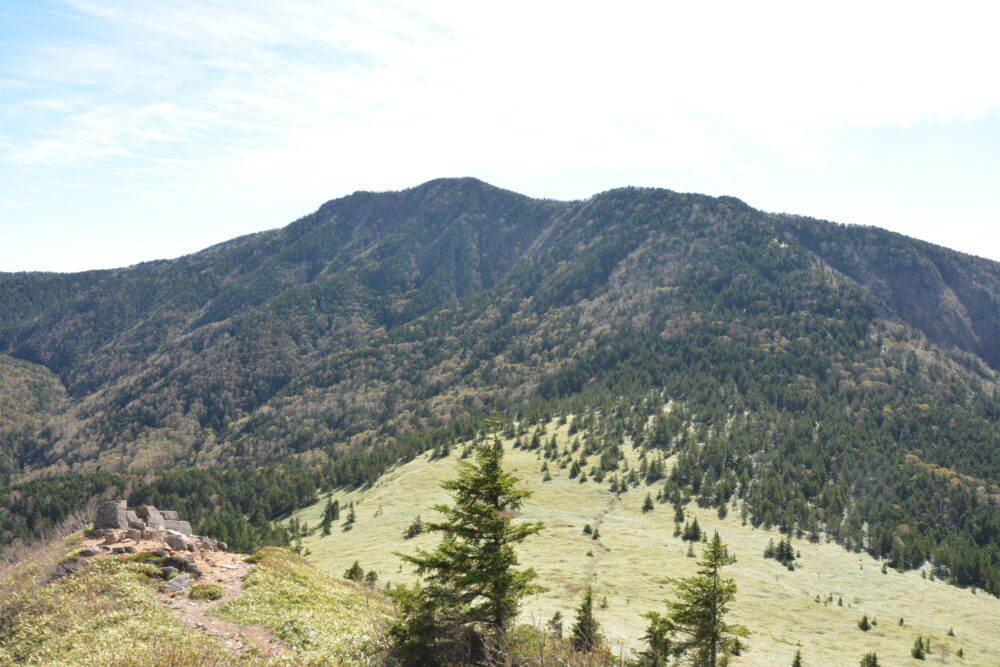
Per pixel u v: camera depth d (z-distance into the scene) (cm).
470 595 2977
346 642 3086
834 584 10550
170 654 2617
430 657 2808
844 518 13912
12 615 3009
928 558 12375
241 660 2709
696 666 3666
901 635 8556
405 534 12212
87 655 2611
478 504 3083
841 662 7156
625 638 6106
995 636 9088
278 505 18012
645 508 13400
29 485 19425
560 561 10144
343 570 10188
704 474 15075
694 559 10519
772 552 11588
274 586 3769
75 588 3284
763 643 7462
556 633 3338
